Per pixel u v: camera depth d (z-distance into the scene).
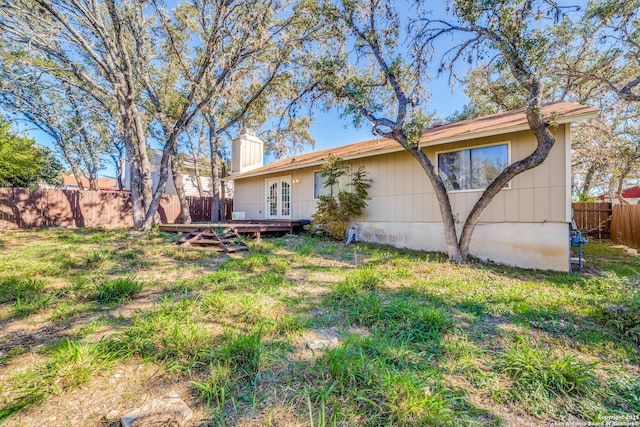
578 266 5.42
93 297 3.08
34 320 2.55
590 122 8.54
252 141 13.38
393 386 1.61
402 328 2.45
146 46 10.55
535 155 4.54
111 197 12.80
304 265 5.07
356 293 3.34
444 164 6.77
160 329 2.24
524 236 5.60
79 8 7.68
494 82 9.59
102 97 12.22
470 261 5.58
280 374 1.80
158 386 1.67
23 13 7.45
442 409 1.47
